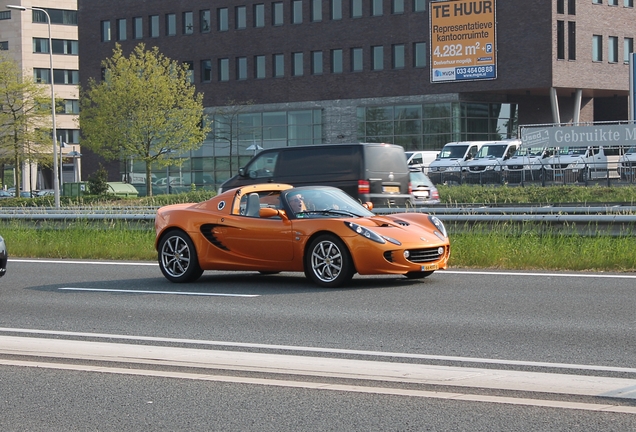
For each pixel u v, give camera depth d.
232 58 68.25
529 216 16.95
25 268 16.08
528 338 8.30
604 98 67.88
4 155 58.84
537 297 10.91
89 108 55.16
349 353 7.71
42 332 9.05
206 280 13.54
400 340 8.30
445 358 7.42
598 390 6.21
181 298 11.53
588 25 59.91
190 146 55.47
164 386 6.62
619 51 61.84
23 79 57.91
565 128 43.03
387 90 62.50
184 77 55.97
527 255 14.66
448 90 60.34
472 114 60.94
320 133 65.00
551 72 57.62
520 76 58.50
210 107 69.06
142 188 70.81
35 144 58.97
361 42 63.34
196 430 5.54
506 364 7.16
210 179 68.56
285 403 6.08
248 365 7.22
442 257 12.31
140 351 7.87
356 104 63.69
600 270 13.91
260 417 5.77
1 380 6.90
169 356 7.63
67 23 109.81
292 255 12.31
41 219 23.28
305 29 65.38
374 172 20.72
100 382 6.78
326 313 10.01
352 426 5.53
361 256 11.76
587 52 59.94
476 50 59.50
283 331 8.91
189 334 8.83
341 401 6.09
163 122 54.12
